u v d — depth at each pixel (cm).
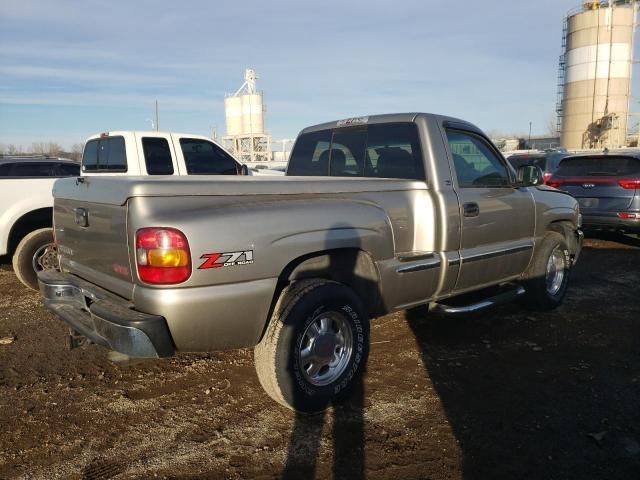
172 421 350
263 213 320
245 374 421
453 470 294
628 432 332
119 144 792
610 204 922
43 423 348
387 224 387
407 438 326
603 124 4319
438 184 425
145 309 295
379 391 390
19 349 480
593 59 4297
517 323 542
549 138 5450
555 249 574
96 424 347
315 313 339
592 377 411
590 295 652
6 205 657
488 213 468
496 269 489
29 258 657
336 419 350
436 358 450
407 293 409
